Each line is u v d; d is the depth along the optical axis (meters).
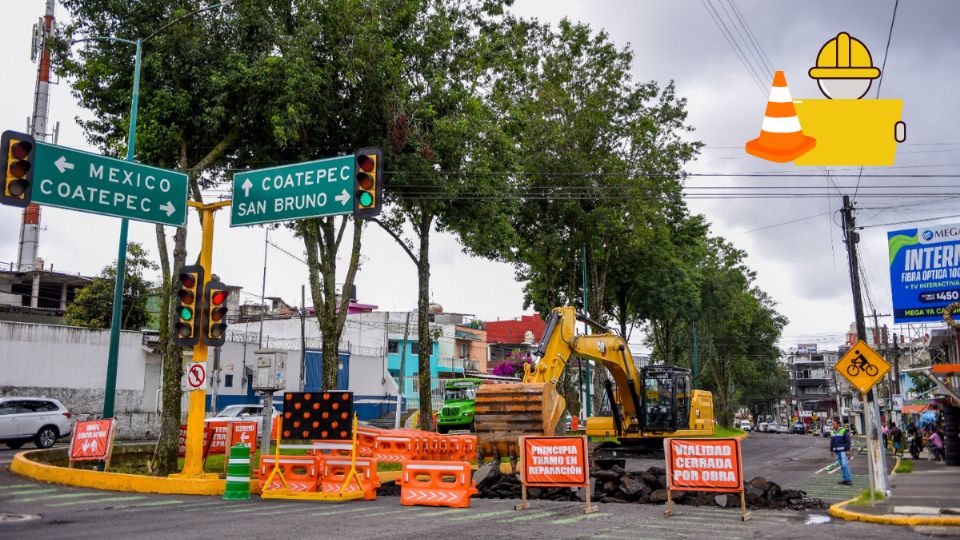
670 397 28.70
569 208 38.62
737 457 12.20
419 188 23.91
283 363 17.12
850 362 14.52
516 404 16.58
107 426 16.66
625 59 38.38
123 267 18.30
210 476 15.76
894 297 30.12
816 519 12.19
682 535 10.09
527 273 47.53
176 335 15.22
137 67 18.44
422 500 13.74
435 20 23.88
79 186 13.88
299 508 12.91
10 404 25.22
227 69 19.56
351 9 21.17
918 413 50.62
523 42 35.69
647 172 37.84
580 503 14.34
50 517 11.05
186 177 15.71
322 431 14.80
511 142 27.19
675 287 49.62
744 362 81.56
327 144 23.34
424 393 27.94
